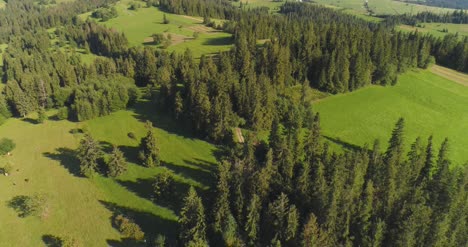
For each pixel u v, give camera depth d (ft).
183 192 341.82
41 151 426.10
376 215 279.28
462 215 280.92
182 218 277.64
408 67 622.95
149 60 620.08
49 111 547.90
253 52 580.30
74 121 498.69
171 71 597.11
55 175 378.53
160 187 328.29
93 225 309.22
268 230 279.69
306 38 556.92
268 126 433.07
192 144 420.77
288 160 317.63
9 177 376.89
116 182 362.12
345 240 269.44
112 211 325.01
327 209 262.26
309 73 545.03
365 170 321.52
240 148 366.84
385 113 496.64
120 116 496.23
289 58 540.93
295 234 267.59
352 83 536.01
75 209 328.70
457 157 420.77
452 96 563.48
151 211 323.37
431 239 264.93
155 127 460.96
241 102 434.71
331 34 592.19
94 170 374.43
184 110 456.86
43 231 305.73
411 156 367.04
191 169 375.86
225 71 467.93
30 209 318.65
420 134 458.91
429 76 624.18
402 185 302.45
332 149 410.52
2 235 302.86
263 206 289.53
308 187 294.25
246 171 311.47
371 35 615.98
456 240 276.82
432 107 525.34
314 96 516.32
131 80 621.72
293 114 426.51
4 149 418.31
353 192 282.15
